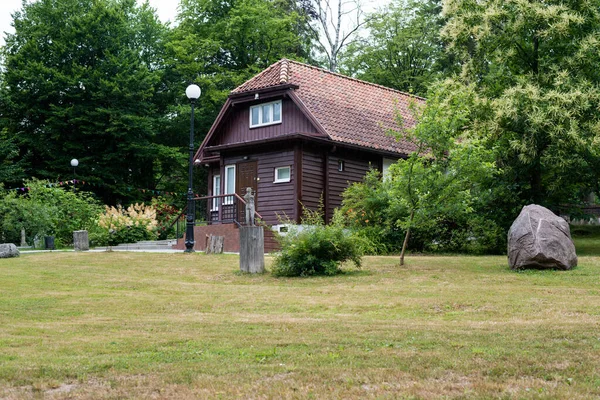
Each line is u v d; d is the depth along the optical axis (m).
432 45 43.16
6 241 27.55
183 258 18.70
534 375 6.24
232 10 40.31
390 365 6.71
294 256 15.14
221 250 19.94
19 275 15.79
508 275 14.03
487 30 21.84
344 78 28.67
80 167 38.44
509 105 20.16
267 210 24.27
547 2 21.66
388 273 14.87
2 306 11.55
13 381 6.27
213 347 7.89
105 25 40.03
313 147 24.06
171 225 28.30
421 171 15.64
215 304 11.80
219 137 27.28
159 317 10.59
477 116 20.88
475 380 6.07
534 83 21.08
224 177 25.95
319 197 24.14
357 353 7.30
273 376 6.38
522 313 10.11
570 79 20.62
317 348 7.71
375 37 43.84
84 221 29.33
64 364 7.00
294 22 43.03
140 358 7.29
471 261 16.88
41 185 29.98
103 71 39.47
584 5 21.11
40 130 39.94
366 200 21.20
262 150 24.69
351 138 24.36
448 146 15.66
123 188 39.56
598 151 20.48
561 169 21.77
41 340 8.57
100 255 19.72
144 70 39.62
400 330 8.80
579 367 6.47
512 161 22.02
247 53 41.97
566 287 12.42
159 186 44.84
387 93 29.88
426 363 6.75
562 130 19.75
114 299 12.42
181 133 43.28
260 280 14.75
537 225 14.77
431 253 20.83
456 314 10.29
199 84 41.16
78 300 12.31
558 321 9.25
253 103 25.89
